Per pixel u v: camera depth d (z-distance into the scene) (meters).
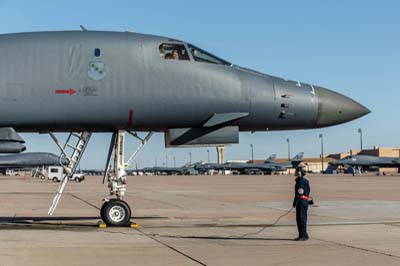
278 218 17.56
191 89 13.79
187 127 14.28
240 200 27.58
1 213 19.55
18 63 13.34
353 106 14.68
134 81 13.55
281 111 14.14
